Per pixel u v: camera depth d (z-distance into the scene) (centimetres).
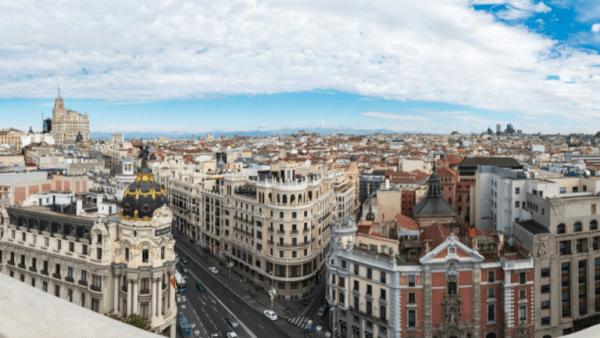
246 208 15375
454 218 13300
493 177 14488
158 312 9675
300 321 12262
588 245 10700
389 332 10112
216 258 17488
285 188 13875
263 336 11244
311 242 14488
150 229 9612
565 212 10644
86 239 9875
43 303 778
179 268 16312
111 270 9788
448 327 9894
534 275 10131
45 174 17138
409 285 9956
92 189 18325
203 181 18388
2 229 11238
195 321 11956
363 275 10631
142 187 9881
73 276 10125
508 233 12531
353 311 10775
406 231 11994
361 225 12512
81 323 720
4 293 795
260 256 14438
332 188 17462
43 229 10681
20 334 671
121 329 721
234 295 14062
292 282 14000
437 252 9844
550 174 14738
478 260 9881
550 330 10256
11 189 15175
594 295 10744
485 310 10056
